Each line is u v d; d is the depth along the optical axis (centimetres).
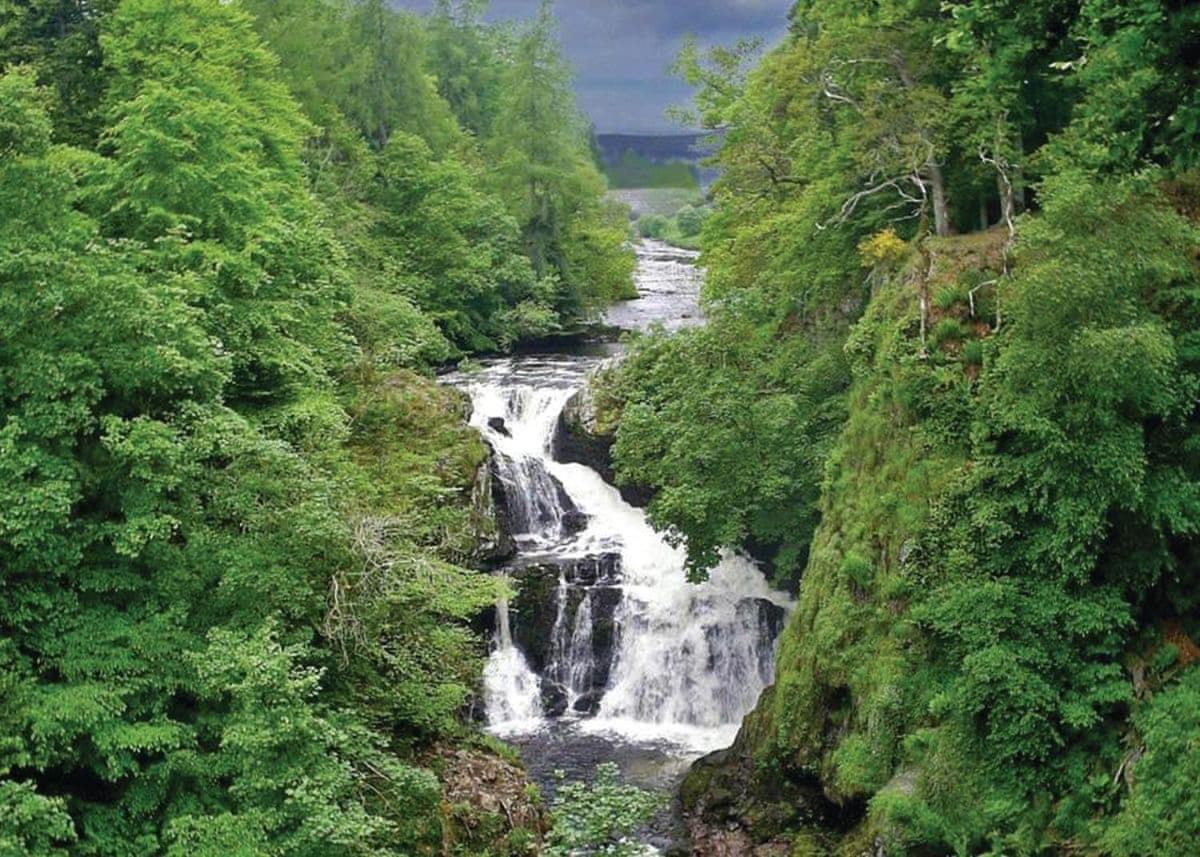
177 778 1708
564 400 4016
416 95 6469
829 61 3100
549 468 3853
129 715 1709
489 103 8281
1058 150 2405
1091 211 2212
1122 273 2148
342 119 5659
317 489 1941
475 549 3247
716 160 4031
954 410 2392
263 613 1812
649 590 3331
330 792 1620
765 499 3091
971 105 2853
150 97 2688
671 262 8694
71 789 1692
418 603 2216
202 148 2688
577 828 2088
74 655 1683
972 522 2212
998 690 2055
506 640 3275
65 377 1695
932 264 2659
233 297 2550
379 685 2238
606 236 6475
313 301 2906
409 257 5334
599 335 6000
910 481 2394
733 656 3200
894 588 2330
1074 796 1994
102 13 3578
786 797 2481
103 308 1759
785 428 3072
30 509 1614
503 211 6028
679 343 3378
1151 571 2112
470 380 4525
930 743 2150
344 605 1938
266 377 2548
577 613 3303
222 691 1725
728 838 2406
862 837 2211
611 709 3234
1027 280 2184
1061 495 2108
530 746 2962
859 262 3300
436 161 6391
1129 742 1970
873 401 2609
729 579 3300
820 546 2650
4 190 1872
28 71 3022
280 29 5503
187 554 1816
